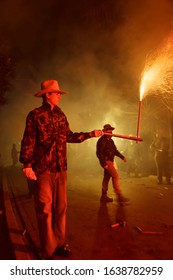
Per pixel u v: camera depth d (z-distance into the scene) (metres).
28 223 6.18
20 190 10.58
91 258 4.31
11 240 5.12
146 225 5.77
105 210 6.97
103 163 7.64
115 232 5.41
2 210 7.66
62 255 4.34
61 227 4.24
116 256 4.38
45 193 4.03
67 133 4.23
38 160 4.02
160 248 4.66
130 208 7.07
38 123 4.01
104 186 7.90
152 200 7.84
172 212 6.64
